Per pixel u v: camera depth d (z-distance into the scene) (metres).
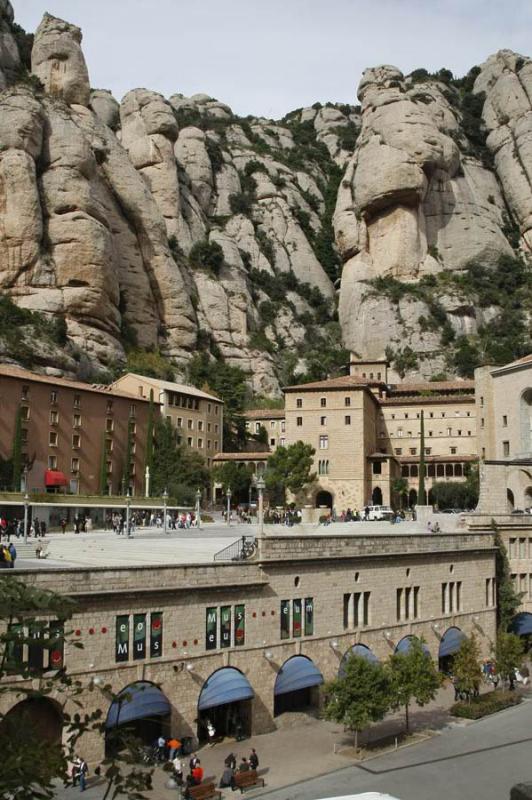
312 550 50.41
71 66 181.25
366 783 38.44
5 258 149.75
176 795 35.62
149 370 158.62
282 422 166.38
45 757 11.45
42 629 12.43
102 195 170.25
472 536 65.06
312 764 41.06
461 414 162.62
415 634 57.88
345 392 135.88
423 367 192.38
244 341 199.00
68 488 116.00
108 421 124.56
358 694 43.56
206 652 43.44
